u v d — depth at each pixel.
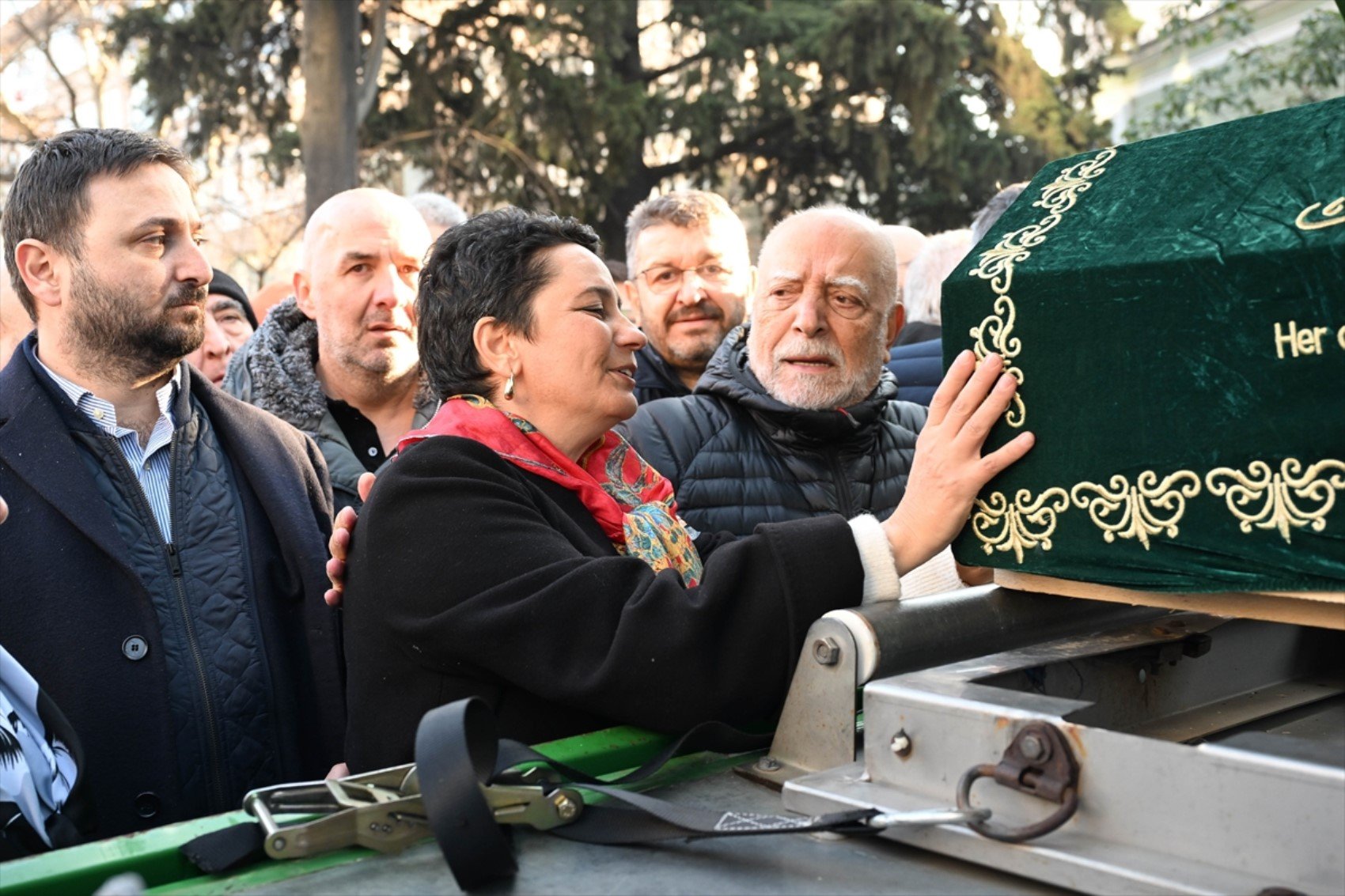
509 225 1.71
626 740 1.34
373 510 1.52
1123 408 1.18
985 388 1.30
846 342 2.45
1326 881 0.90
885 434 2.62
